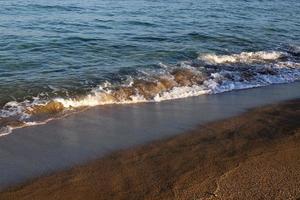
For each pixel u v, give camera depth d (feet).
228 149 22.68
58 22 56.49
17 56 40.04
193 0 83.66
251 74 37.91
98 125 26.37
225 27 57.00
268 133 24.80
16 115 27.32
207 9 73.05
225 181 19.40
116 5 73.20
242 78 36.73
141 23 57.47
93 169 20.81
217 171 20.30
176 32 52.54
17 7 66.69
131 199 18.26
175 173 20.24
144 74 35.83
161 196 18.42
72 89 31.86
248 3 84.33
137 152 22.63
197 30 54.08
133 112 28.71
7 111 27.78
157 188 19.01
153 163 21.30
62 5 70.49
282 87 35.12
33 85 32.32
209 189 18.83
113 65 38.11
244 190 18.71
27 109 28.22
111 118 27.58
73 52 42.14
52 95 30.60
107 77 34.73
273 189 18.78
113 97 31.09
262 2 87.30
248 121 26.99
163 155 22.18
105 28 53.67
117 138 24.49
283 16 69.92
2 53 40.81
